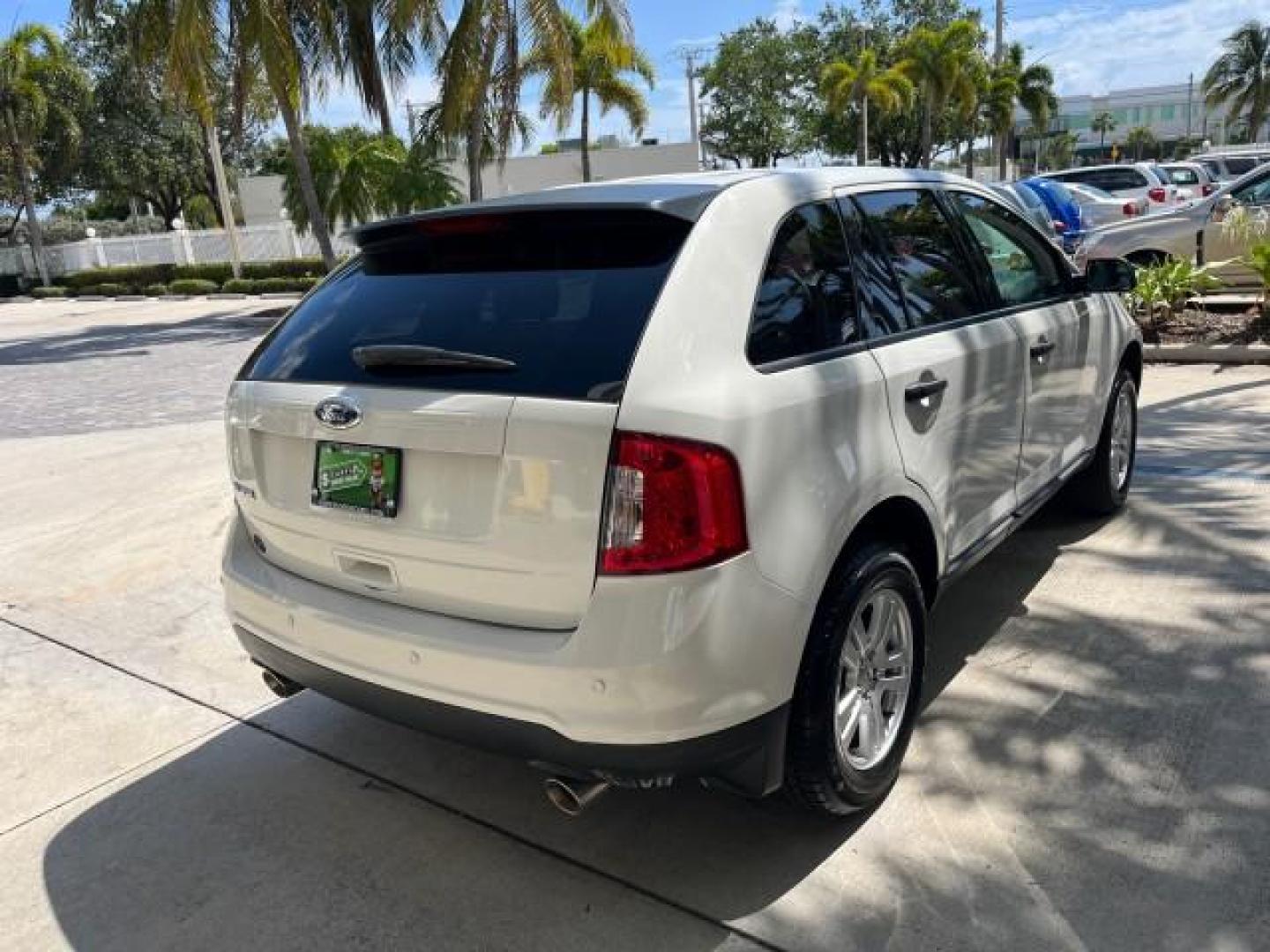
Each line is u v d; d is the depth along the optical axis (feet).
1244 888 8.25
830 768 8.77
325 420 8.74
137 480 23.82
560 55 60.03
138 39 59.21
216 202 153.38
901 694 9.88
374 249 10.39
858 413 8.99
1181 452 20.15
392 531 8.50
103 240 119.96
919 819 9.43
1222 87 191.42
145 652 14.34
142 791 10.91
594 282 8.43
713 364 7.97
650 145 118.52
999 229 13.38
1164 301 32.01
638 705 7.48
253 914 8.89
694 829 9.61
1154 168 74.59
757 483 7.80
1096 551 15.42
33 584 17.20
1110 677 11.71
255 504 9.86
